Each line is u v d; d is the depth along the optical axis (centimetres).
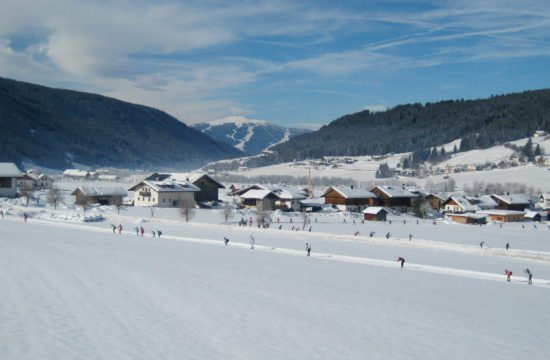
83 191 12825
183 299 3053
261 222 9419
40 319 2425
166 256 5012
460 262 5812
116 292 3105
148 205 12950
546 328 2945
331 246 6906
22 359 1908
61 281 3316
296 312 2934
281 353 2186
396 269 5009
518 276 4938
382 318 2931
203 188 14662
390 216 13088
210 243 6731
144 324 2466
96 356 1989
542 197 17875
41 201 12900
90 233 7188
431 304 3416
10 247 4772
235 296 3247
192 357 2059
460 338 2612
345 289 3756
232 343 2275
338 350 2281
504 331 2817
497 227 10944
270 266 4741
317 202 15525
